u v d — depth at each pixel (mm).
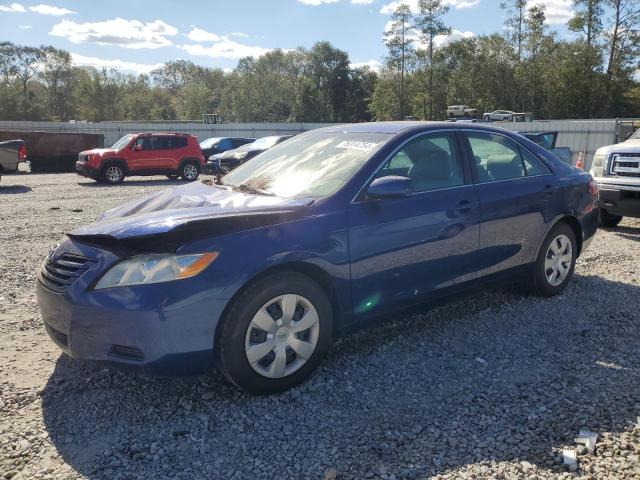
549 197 4926
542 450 2820
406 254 3893
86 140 24875
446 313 4840
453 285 4273
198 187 4340
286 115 81375
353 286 3660
